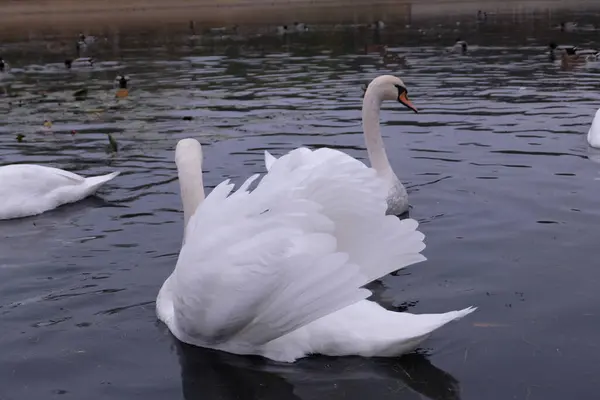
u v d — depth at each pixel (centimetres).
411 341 543
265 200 541
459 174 1029
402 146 1203
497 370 534
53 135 1368
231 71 2214
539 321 599
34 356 577
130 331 614
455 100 1593
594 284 661
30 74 2275
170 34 3575
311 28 3706
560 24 3569
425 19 4172
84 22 4450
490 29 3425
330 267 512
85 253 791
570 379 520
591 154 1105
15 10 5303
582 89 1689
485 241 772
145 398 520
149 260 763
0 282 720
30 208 939
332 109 1531
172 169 1113
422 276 693
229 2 5719
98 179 1009
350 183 539
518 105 1514
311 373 541
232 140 1276
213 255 545
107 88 1938
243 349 570
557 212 851
